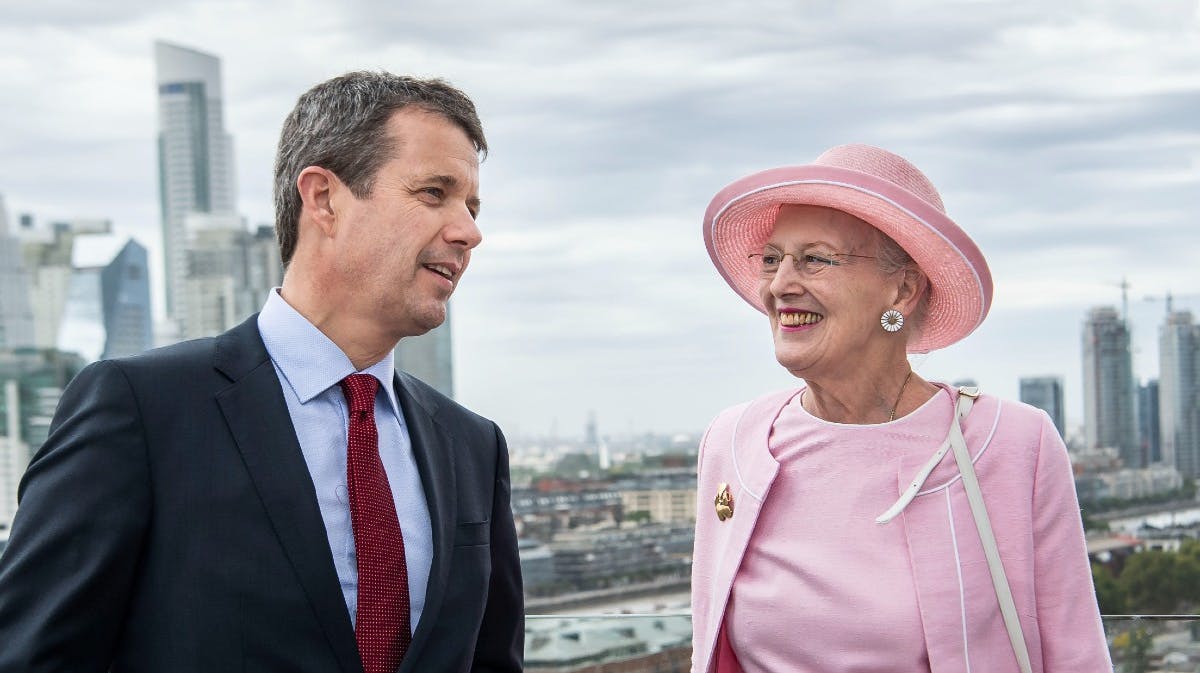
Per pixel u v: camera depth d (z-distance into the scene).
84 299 128.75
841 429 2.33
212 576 1.94
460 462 2.30
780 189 2.25
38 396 116.50
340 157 2.10
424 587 2.12
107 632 1.93
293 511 2.00
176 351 2.08
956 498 2.24
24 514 1.92
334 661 1.97
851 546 2.27
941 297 2.32
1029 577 2.19
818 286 2.25
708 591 2.44
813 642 2.24
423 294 2.12
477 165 2.21
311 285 2.14
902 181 2.30
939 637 2.16
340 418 2.13
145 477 1.96
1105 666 2.19
